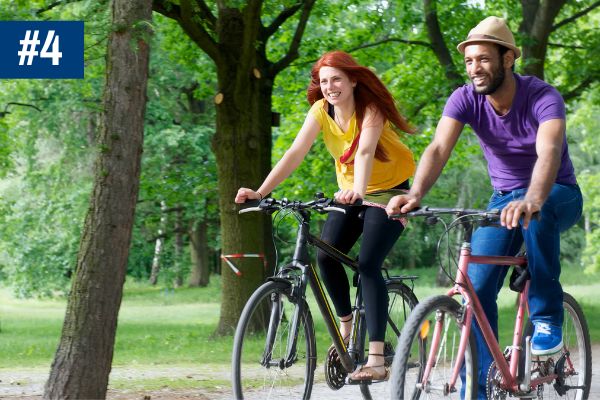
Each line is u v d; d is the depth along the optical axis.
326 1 29.39
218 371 15.70
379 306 8.34
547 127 7.38
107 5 9.86
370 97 8.38
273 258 23.47
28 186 44.41
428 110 30.84
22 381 14.29
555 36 30.70
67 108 37.84
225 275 21.89
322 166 31.83
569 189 7.84
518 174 7.95
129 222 9.87
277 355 7.87
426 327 6.77
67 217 43.44
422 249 76.25
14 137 40.56
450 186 57.91
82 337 9.70
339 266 8.61
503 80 7.56
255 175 21.64
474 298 7.19
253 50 20.80
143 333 28.66
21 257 45.16
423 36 30.98
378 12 30.19
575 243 76.38
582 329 8.55
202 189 35.12
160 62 39.34
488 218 6.80
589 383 8.60
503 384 7.62
